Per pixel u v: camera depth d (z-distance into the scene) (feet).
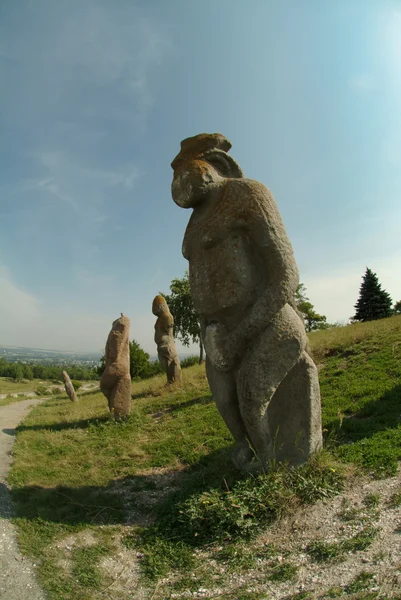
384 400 20.07
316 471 12.80
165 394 35.81
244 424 13.99
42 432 27.58
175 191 14.92
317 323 111.14
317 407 13.69
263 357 12.96
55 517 13.52
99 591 9.59
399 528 9.78
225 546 10.80
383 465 12.92
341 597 7.97
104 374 28.60
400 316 49.67
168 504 13.75
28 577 10.10
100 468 18.79
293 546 10.17
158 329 40.96
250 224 13.21
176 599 9.05
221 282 13.73
